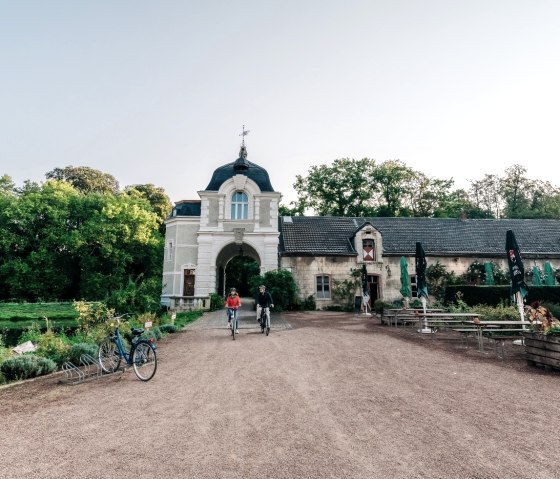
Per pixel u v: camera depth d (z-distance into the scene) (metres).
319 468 3.45
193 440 4.14
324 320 17.66
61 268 29.84
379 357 8.73
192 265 25.20
